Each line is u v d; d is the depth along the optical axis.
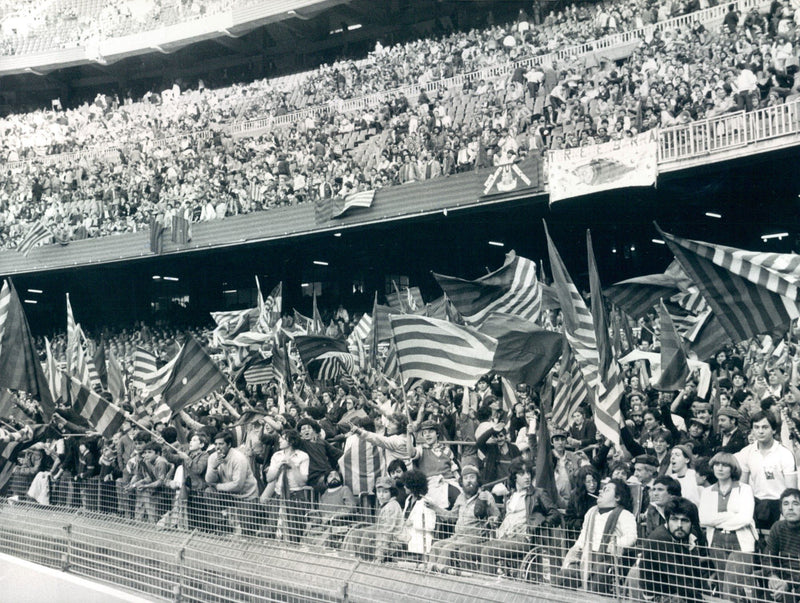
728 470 6.76
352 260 37.75
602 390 8.78
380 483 8.34
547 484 7.38
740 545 6.64
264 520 8.56
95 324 44.84
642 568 6.17
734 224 29.36
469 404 14.96
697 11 28.44
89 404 11.91
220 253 35.41
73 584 8.77
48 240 37.72
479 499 7.91
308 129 36.78
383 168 30.67
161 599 8.12
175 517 9.47
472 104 32.69
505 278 13.55
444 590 6.50
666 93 24.81
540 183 24.45
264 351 20.36
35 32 51.06
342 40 44.41
